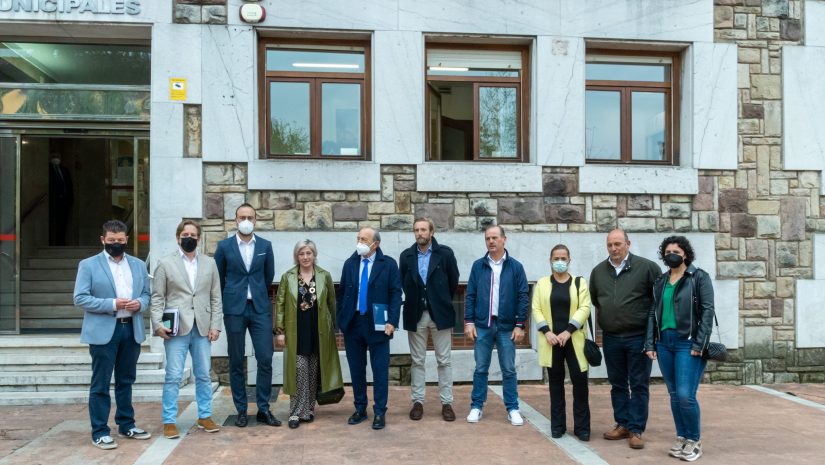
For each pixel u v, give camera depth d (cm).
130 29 737
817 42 809
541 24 770
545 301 541
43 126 776
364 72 777
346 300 575
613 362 532
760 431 567
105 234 507
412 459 479
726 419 610
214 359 726
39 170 827
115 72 783
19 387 651
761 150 798
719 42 794
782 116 800
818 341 793
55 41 769
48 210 838
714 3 794
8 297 774
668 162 818
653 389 744
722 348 475
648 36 781
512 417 582
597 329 778
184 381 688
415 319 591
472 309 594
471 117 792
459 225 762
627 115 812
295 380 567
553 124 771
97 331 496
